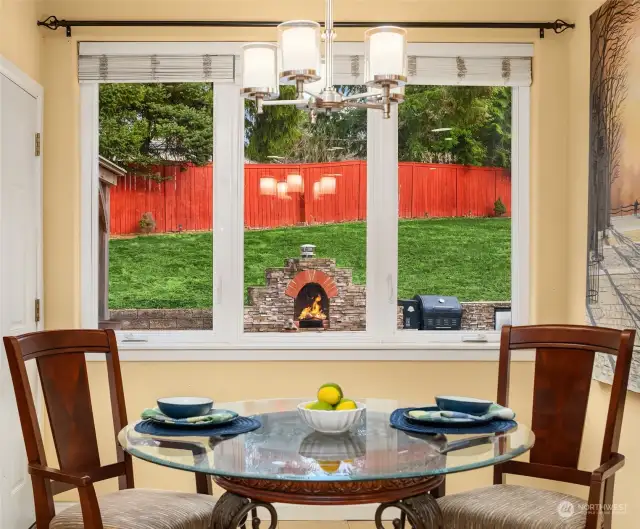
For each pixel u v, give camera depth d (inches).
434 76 152.4
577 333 101.4
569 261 150.8
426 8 151.3
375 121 155.7
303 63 82.7
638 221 114.1
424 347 151.0
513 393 152.1
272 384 150.9
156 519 89.0
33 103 143.7
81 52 150.8
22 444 138.6
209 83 155.9
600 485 81.4
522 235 156.4
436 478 80.9
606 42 126.8
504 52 153.0
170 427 86.0
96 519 79.9
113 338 105.5
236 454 73.6
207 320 155.9
